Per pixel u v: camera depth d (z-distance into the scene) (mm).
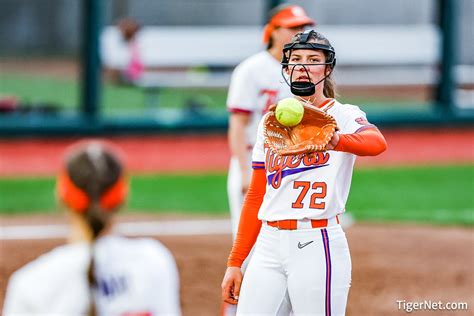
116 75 67812
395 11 77688
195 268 27016
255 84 20672
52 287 10031
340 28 77125
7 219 34656
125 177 10461
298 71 14719
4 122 49906
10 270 26609
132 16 76750
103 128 51031
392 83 74125
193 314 22391
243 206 15391
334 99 15250
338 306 14602
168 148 49875
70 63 84375
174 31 75812
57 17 84938
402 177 44125
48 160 46312
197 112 53906
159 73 72938
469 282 25859
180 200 38688
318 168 14492
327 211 14453
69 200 10016
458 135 55094
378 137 14281
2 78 75125
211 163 46844
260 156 15109
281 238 14586
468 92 66375
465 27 72562
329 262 14414
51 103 55344
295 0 76125
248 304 14930
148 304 10266
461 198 39594
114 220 10344
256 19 78625
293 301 14648
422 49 75750
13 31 84312
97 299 10102
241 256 15414
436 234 32469
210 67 73562
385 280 25828
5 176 42719
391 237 31797
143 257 10320
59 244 30469
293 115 13953
